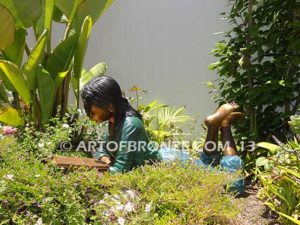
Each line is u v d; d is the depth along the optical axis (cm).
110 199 250
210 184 265
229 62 457
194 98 549
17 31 426
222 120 371
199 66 544
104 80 321
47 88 416
